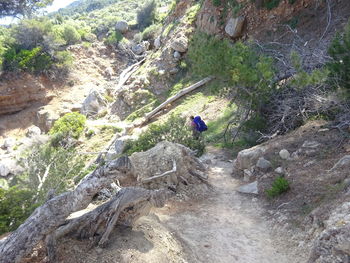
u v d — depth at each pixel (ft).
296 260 19.48
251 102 41.88
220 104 73.31
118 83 119.03
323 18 67.56
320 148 31.35
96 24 178.19
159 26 141.69
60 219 16.63
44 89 122.31
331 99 34.60
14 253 15.76
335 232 16.71
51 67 128.36
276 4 78.95
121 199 18.85
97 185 17.38
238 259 20.68
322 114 38.58
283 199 26.21
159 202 20.84
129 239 18.97
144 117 86.69
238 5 85.92
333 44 31.86
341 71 30.53
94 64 141.18
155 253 18.61
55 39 130.52
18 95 117.80
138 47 140.26
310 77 30.66
